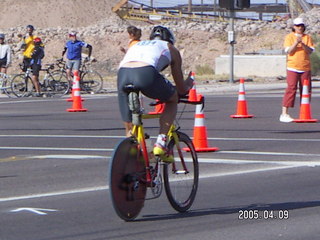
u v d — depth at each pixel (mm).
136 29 18891
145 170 9125
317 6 87312
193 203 10250
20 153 15312
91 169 13250
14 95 32438
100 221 9227
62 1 139750
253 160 13945
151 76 8789
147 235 8508
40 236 8531
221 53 71375
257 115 22328
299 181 11812
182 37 75812
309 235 8430
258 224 8984
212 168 13102
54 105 27156
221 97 30234
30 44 31578
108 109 25141
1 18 137625
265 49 68812
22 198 10789
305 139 16844
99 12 140125
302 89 20125
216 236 8430
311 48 19781
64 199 10672
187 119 21312
